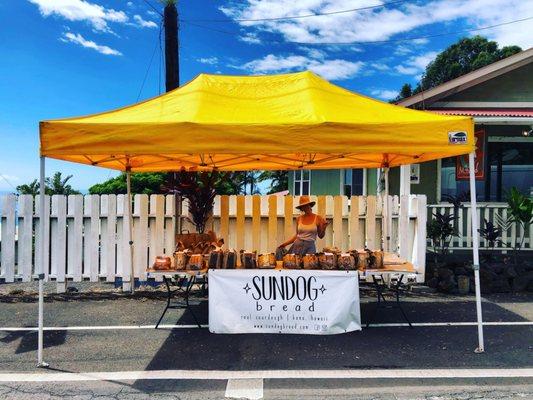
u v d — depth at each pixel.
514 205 8.61
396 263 6.07
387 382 4.23
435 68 37.62
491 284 7.91
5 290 8.00
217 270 5.42
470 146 4.88
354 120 4.91
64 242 7.68
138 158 7.07
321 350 5.08
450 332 5.71
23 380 4.29
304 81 6.04
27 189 12.94
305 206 6.55
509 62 10.87
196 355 4.93
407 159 7.09
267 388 4.11
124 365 4.66
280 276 5.39
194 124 4.66
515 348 5.13
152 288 8.02
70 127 4.62
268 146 4.70
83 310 6.78
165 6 10.65
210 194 7.59
